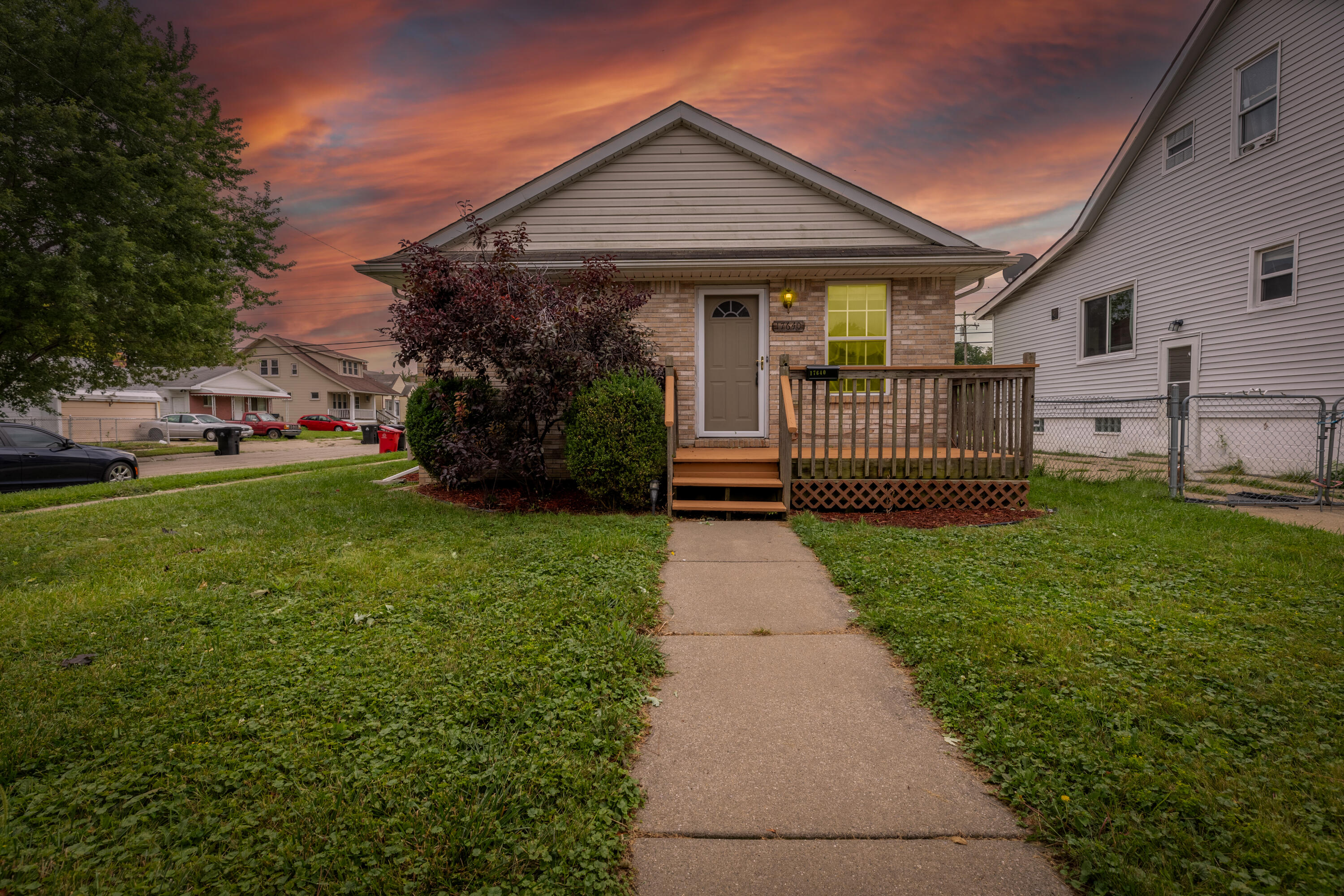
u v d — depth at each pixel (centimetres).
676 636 419
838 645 404
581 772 256
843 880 210
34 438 1320
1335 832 223
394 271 1018
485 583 498
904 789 259
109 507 862
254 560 570
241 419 3888
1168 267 1407
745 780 264
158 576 526
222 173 2164
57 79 1731
